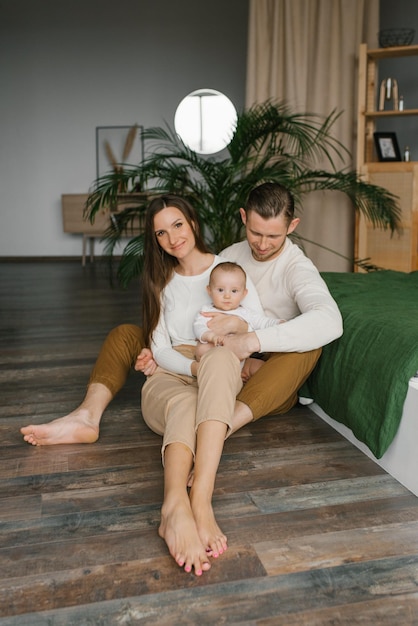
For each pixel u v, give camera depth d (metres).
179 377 1.80
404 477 1.56
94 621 1.08
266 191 1.79
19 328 3.51
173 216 1.79
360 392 1.64
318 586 1.17
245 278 1.81
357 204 3.83
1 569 1.23
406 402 1.52
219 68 7.11
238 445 1.82
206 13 7.04
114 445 1.83
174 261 1.90
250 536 1.34
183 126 7.04
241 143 3.50
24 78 7.18
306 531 1.36
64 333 3.37
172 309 1.88
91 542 1.33
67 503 1.49
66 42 7.11
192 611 1.11
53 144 7.29
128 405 2.18
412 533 1.35
